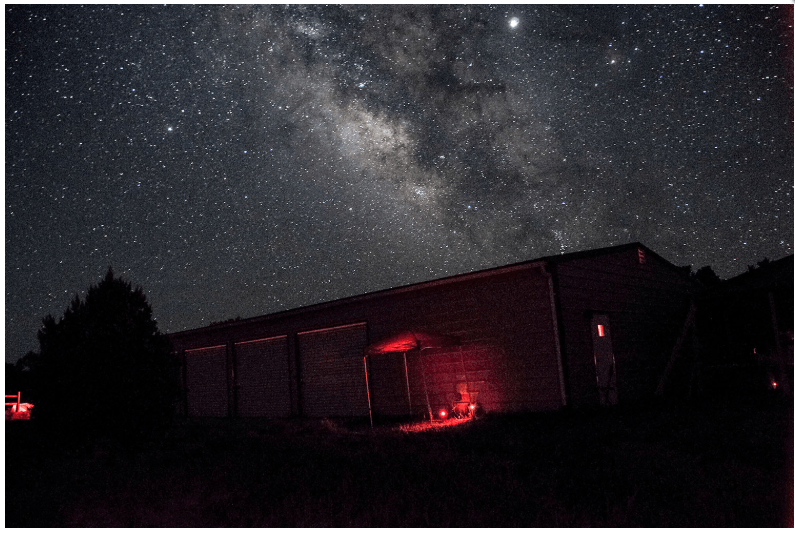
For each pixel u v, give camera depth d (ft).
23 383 33.76
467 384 42.83
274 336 57.93
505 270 40.96
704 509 16.06
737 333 52.29
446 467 22.58
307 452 28.32
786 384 41.16
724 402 40.29
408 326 46.70
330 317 52.60
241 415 60.29
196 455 29.35
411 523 16.20
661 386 46.96
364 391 49.47
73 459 29.22
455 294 44.16
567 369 38.40
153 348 34.42
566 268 41.06
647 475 19.86
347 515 17.17
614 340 45.03
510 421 36.22
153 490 21.62
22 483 24.12
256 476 23.20
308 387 54.13
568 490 18.66
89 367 32.53
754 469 20.11
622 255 49.49
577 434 28.99
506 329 41.27
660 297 54.65
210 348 65.51
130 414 32.65
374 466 23.50
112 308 33.76
